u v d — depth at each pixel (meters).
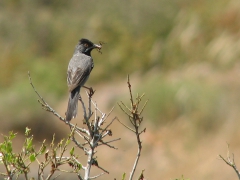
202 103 19.45
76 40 27.73
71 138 6.36
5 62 26.44
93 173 17.88
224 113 18.98
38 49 27.69
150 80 21.80
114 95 22.00
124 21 27.67
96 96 22.66
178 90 20.22
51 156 6.19
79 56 9.85
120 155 19.05
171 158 18.31
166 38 25.94
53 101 22.73
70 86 9.06
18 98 21.23
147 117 20.17
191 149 18.38
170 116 19.88
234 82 20.11
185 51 24.11
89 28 27.84
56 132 20.48
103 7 28.66
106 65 25.61
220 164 16.89
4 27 28.39
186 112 19.64
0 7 29.38
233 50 22.47
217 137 18.31
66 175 16.44
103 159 19.00
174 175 17.42
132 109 6.52
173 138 19.14
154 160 18.47
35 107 20.89
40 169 6.43
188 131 19.02
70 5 29.50
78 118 20.17
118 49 26.33
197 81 20.78
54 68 25.64
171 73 23.03
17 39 28.08
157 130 19.69
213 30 24.17
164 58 24.69
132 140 19.55
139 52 25.84
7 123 20.53
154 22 27.09
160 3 27.66
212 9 25.14
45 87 24.16
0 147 5.91
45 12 29.20
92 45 10.16
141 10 27.70
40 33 28.22
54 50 27.62
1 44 27.83
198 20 25.03
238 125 18.27
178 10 27.25
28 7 29.28
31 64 26.17
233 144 17.61
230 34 23.44
